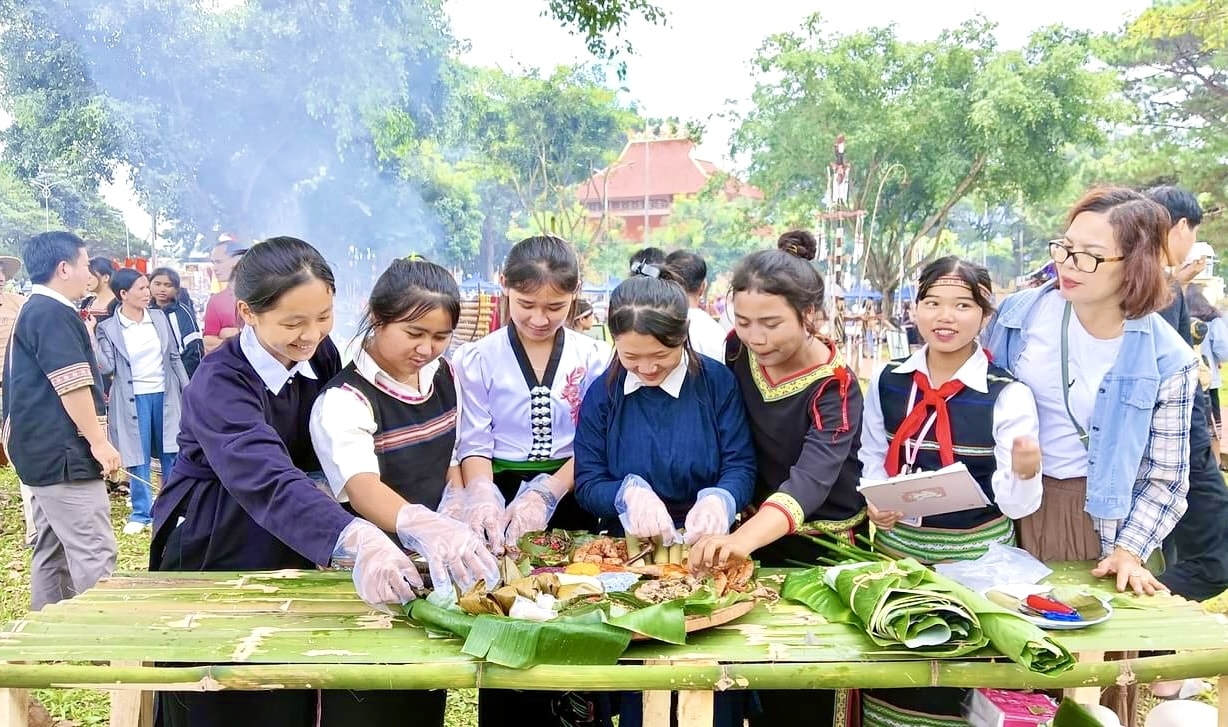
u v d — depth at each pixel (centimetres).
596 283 2850
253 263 194
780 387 231
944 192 2014
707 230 3178
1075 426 226
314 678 160
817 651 170
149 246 3041
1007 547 217
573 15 913
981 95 1981
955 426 225
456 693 334
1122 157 2222
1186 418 218
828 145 2066
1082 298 218
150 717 217
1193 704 219
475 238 2281
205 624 179
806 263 222
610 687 162
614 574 199
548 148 2528
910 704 217
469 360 258
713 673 163
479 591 176
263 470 190
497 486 248
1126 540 216
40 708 281
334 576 210
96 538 352
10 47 1205
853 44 2078
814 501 216
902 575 182
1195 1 2003
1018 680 168
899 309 2050
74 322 341
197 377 204
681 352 229
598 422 241
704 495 219
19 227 2519
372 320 209
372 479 201
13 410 339
